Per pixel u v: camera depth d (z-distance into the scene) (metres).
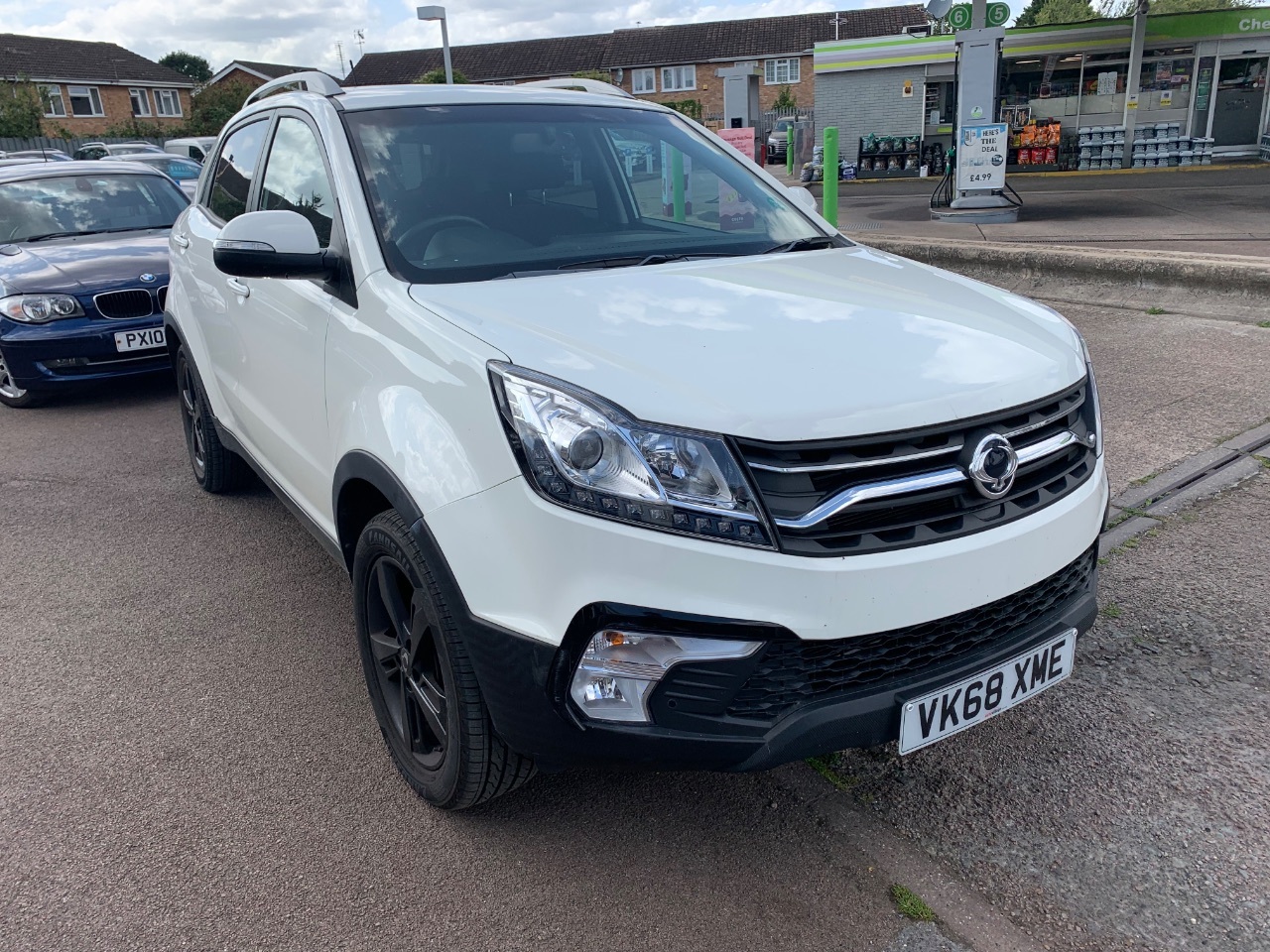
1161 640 3.16
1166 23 21.22
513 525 1.96
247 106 4.14
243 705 3.04
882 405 1.94
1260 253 8.65
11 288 6.24
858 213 14.98
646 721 1.94
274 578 3.94
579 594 1.89
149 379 7.47
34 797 2.61
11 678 3.22
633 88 48.62
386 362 2.39
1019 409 2.08
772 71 46.91
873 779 2.61
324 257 2.71
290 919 2.17
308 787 2.64
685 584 1.85
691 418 1.87
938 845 2.36
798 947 2.06
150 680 3.20
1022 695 2.22
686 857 2.35
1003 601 2.12
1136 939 2.06
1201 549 3.69
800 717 1.95
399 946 2.09
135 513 4.68
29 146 38.91
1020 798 2.50
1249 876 2.22
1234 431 4.75
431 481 2.12
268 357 3.27
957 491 2.00
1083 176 20.58
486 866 2.33
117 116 50.75
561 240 2.93
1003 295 2.80
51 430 6.13
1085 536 2.26
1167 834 2.36
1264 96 21.61
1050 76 22.48
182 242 4.47
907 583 1.92
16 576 4.00
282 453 3.29
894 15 47.16
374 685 2.70
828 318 2.31
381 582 2.49
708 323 2.24
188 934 2.13
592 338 2.13
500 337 2.14
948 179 14.02
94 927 2.15
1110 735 2.73
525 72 49.72
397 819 2.50
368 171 2.86
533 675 1.96
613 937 2.11
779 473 1.86
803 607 1.86
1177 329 6.58
